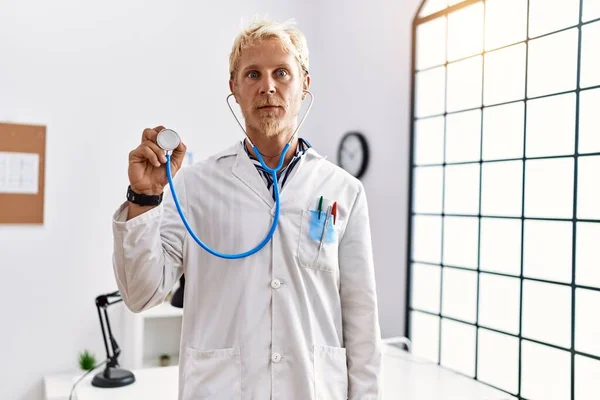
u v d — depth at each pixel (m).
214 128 3.12
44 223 2.76
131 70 2.93
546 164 2.06
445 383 1.98
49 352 2.77
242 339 1.09
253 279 1.12
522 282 2.15
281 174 1.21
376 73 2.94
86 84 2.83
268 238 1.12
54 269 2.78
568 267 1.97
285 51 1.11
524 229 2.15
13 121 2.69
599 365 1.85
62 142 2.79
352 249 1.23
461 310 2.44
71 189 2.81
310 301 1.16
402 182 2.76
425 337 2.63
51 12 2.76
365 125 3.03
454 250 2.49
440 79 2.58
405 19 2.75
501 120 2.26
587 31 1.91
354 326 1.22
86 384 2.05
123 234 0.99
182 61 3.04
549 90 2.06
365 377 1.19
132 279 1.02
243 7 3.20
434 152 2.61
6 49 2.68
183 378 1.13
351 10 3.14
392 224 2.83
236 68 1.16
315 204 1.19
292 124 1.18
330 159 3.32
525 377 2.12
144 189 1.01
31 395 2.73
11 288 2.70
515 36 2.21
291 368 1.11
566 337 1.97
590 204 1.89
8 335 2.69
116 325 2.89
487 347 2.30
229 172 1.20
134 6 2.93
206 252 1.13
